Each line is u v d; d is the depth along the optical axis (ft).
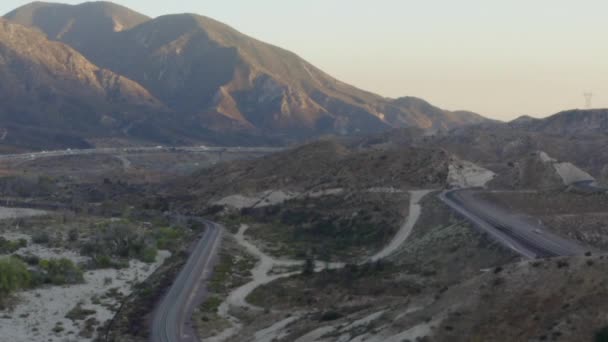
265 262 480.23
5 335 316.81
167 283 412.77
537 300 221.05
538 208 455.63
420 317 243.60
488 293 236.22
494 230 387.96
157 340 302.04
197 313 346.54
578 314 204.95
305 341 265.34
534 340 202.49
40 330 327.88
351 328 264.72
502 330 214.48
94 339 314.55
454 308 236.84
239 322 336.70
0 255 489.26
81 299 386.73
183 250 522.47
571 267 230.27
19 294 388.57
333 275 393.09
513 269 244.42
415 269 369.30
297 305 349.82
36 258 473.67
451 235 404.36
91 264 476.13
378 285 351.87
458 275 337.52
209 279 419.74
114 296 398.01
